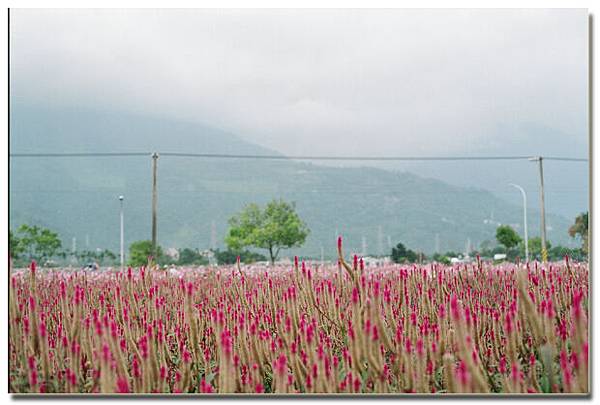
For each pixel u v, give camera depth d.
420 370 4.05
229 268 11.40
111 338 4.20
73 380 4.35
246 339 4.66
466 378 3.66
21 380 4.55
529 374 4.34
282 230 38.94
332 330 5.06
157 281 7.50
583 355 4.00
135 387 4.31
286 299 4.88
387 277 7.60
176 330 5.29
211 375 4.70
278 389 4.09
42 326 4.38
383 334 4.16
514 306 4.50
